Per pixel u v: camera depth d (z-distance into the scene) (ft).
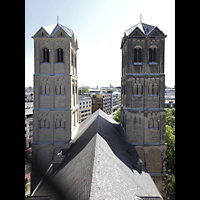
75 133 121.49
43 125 113.39
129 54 99.45
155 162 102.99
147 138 101.45
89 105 456.45
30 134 180.34
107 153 57.06
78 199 38.55
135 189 48.37
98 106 531.09
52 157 112.57
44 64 111.24
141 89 100.73
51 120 112.27
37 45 110.22
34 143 112.47
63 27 115.34
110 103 623.77
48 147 112.47
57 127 113.39
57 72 111.65
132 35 98.84
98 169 42.78
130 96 100.48
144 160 101.81
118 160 60.44
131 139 101.40
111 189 39.55
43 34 109.60
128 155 76.69
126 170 57.93
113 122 149.18
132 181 52.54
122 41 115.03
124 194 41.47
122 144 86.79
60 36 109.70
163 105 100.89
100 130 75.10
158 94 100.89
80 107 417.69
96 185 37.06
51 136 112.57
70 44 111.65
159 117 101.14
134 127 101.35
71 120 113.09
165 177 102.32
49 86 112.16
